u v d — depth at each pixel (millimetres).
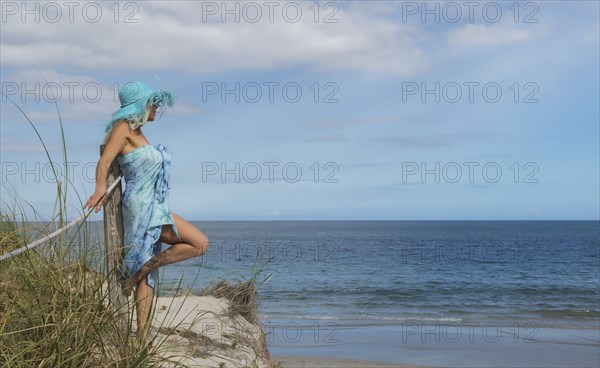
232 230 165125
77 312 3762
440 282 29688
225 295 6297
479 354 12211
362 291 25547
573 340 14039
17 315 3744
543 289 27250
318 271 34844
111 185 4168
